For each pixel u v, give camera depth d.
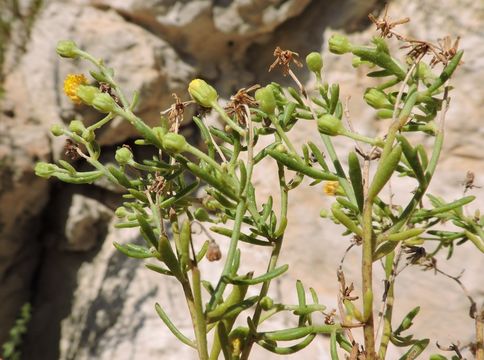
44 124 1.28
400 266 1.08
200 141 1.24
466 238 0.52
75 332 1.35
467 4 1.12
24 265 1.39
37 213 1.34
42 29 1.30
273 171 1.23
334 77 1.22
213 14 1.25
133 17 1.26
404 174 0.48
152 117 1.25
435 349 1.06
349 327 0.42
